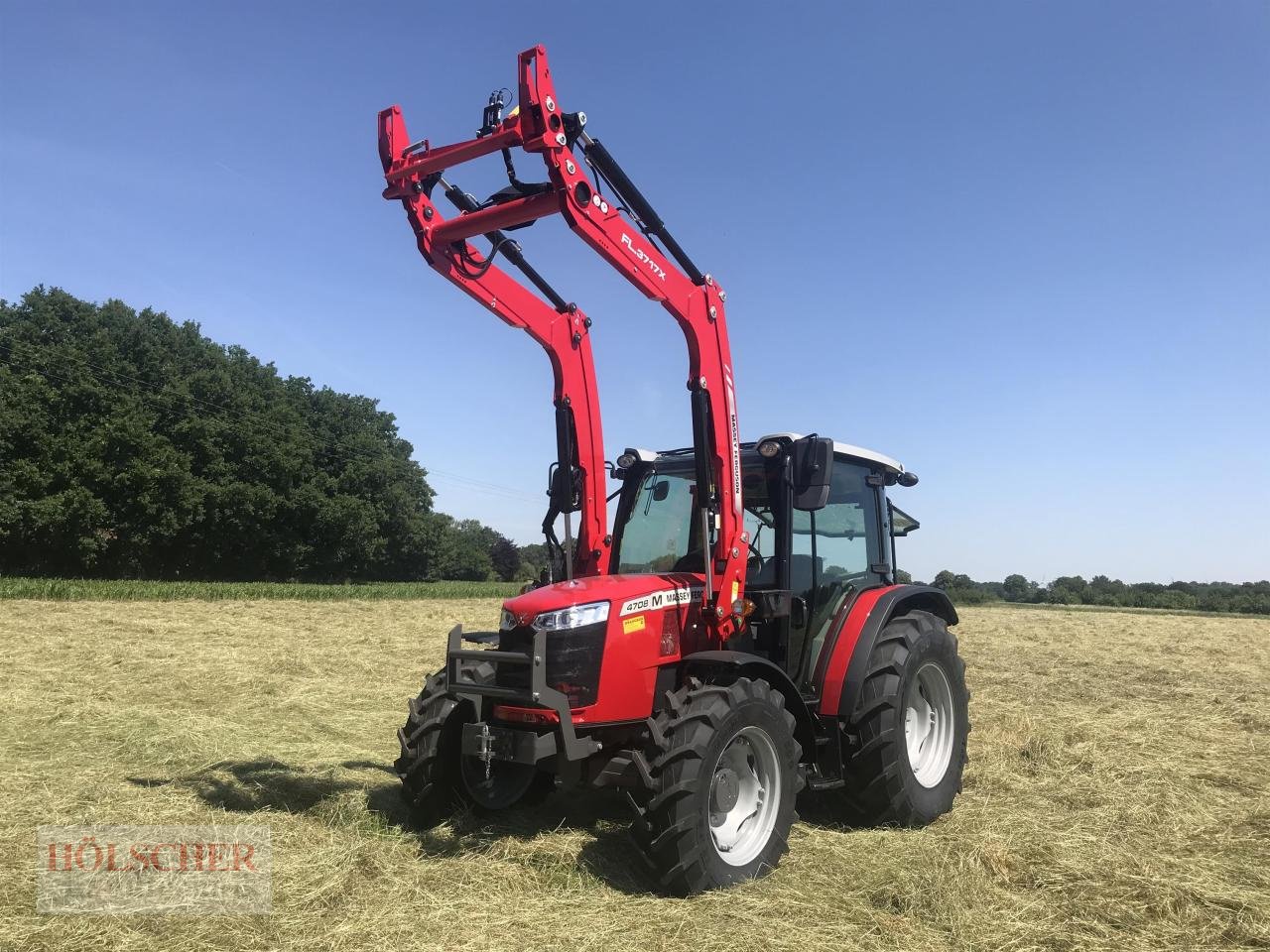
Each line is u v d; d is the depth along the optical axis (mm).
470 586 38344
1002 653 13469
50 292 37906
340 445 45656
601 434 4875
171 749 5641
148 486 35469
